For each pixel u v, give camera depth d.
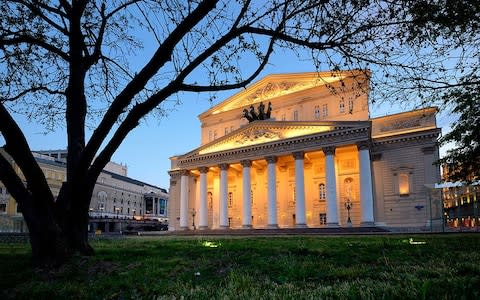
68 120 12.14
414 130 52.22
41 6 11.70
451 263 8.23
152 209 138.88
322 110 60.16
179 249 13.71
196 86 10.40
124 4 12.26
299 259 9.75
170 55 9.98
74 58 11.95
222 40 9.94
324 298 5.29
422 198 50.34
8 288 7.67
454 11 9.43
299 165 52.22
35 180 9.78
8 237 35.19
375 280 6.46
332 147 50.19
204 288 6.33
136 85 9.98
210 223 67.00
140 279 7.57
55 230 10.00
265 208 62.72
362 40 9.73
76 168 10.77
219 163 59.66
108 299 6.32
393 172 53.03
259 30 9.90
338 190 56.38
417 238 22.33
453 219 46.06
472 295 5.13
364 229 44.72
